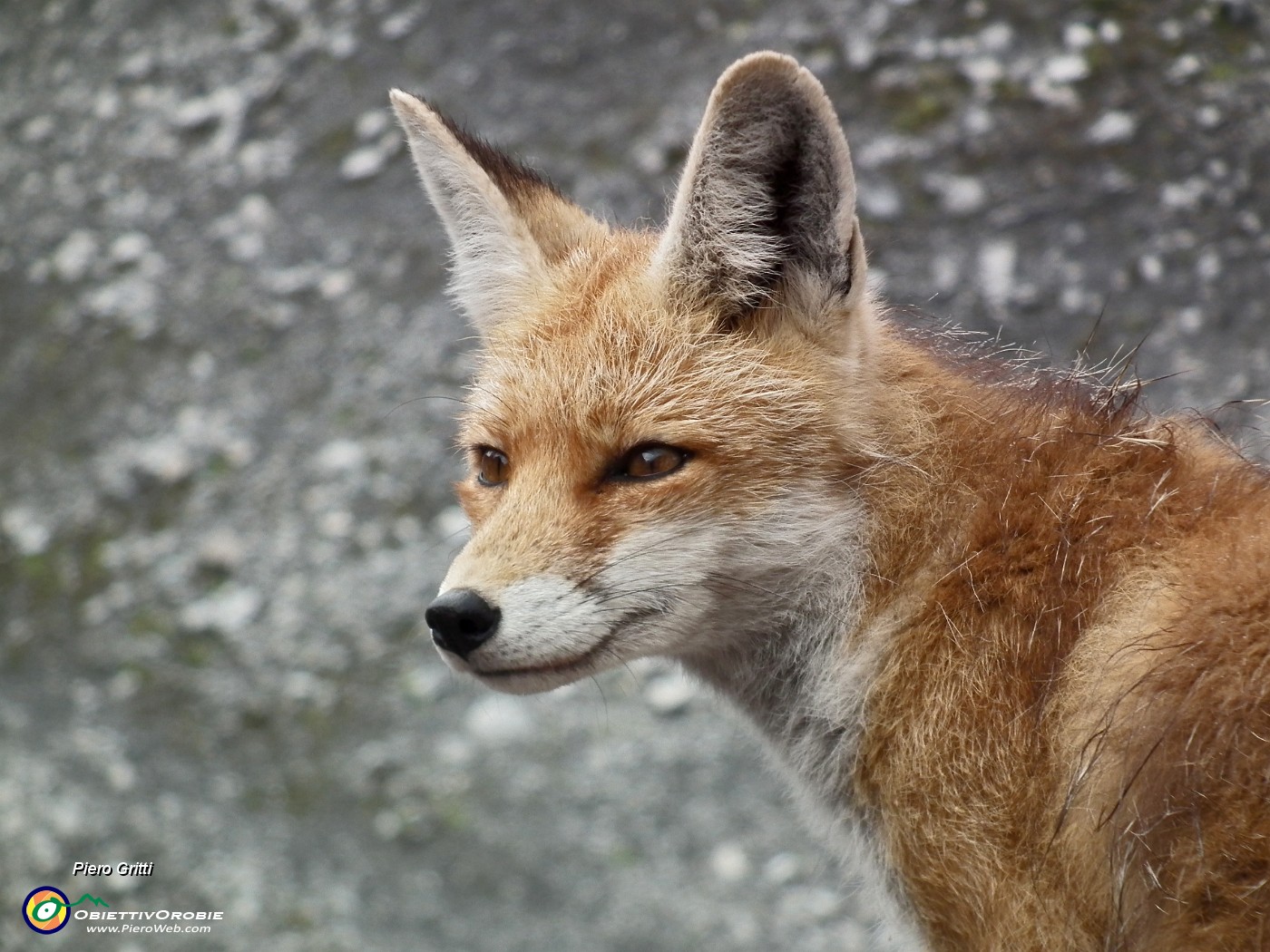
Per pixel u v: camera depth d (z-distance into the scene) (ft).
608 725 43.16
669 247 22.12
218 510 50.37
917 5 55.11
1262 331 44.62
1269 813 17.47
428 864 39.42
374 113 60.08
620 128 55.36
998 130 51.39
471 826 40.42
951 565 20.90
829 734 22.57
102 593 48.65
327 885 38.58
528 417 22.11
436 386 51.83
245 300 56.29
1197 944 18.12
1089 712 19.25
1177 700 18.44
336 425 51.90
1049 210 49.11
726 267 21.89
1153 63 51.78
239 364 54.54
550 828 40.19
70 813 40.40
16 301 58.39
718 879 38.32
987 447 21.67
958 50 53.62
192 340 55.62
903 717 20.63
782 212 21.70
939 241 49.19
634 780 41.39
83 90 65.36
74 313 57.41
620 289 22.99
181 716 44.39
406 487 49.65
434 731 43.27
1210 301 45.83
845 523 21.72
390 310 54.60
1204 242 47.26
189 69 64.54
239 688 44.96
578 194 53.36
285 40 64.08
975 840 19.48
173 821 40.47
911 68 53.62
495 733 43.06
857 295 21.35
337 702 44.34
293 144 60.54
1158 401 43.14
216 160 60.95
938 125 52.01
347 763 42.52
